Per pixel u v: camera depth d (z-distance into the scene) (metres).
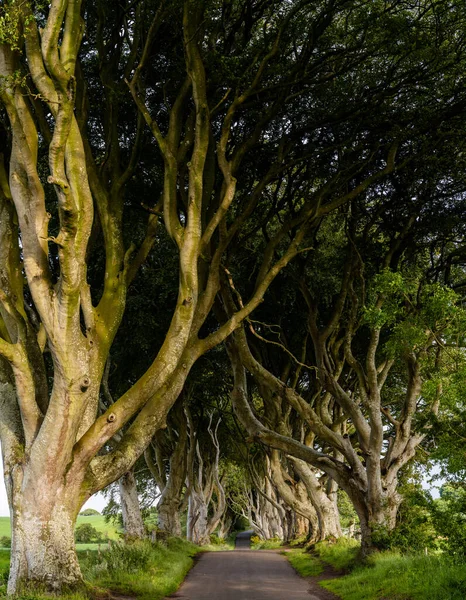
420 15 19.69
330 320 24.28
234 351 24.91
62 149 12.96
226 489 62.56
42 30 13.17
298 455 24.59
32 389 14.91
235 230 18.89
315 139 22.20
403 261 24.08
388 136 21.31
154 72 20.36
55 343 14.06
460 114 21.02
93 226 18.81
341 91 21.03
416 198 23.09
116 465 15.74
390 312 18.12
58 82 12.91
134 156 18.03
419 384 24.48
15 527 14.59
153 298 27.08
